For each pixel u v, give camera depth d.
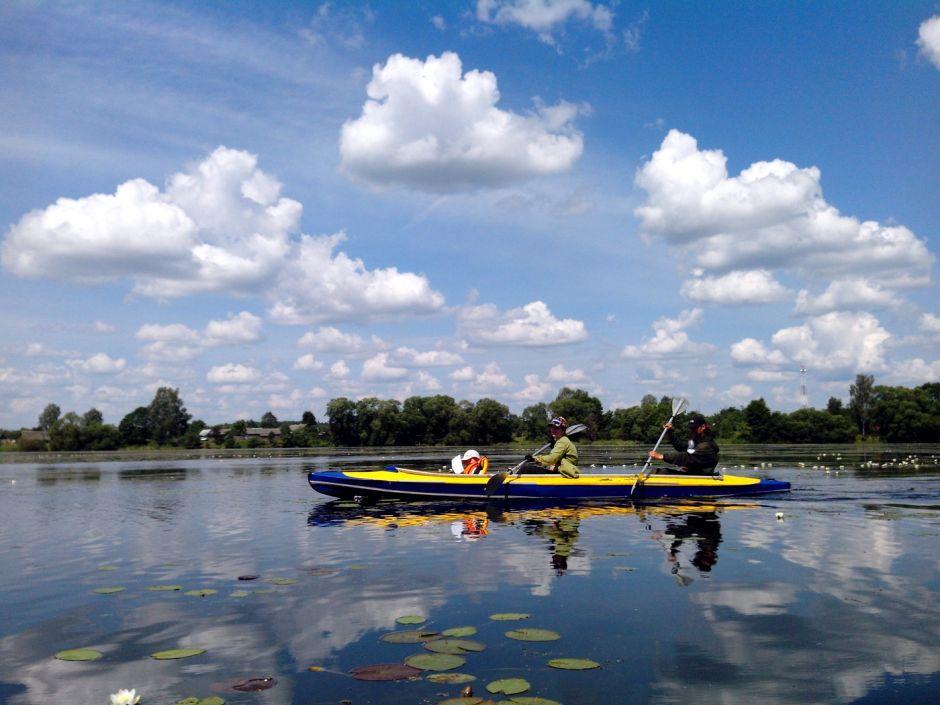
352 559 7.04
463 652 4.11
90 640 4.49
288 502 12.88
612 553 7.18
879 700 3.39
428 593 5.54
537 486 12.40
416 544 7.89
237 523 9.96
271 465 28.53
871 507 10.97
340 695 3.50
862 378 90.81
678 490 12.62
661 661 3.94
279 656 4.10
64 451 79.94
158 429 90.94
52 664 4.05
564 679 3.67
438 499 12.51
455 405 87.75
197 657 4.11
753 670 3.79
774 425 81.50
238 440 92.00
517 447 75.75
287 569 6.59
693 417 13.54
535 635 4.41
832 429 80.62
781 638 4.33
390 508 11.59
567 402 88.44
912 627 4.54
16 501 13.74
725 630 4.50
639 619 4.75
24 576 6.48
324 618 4.87
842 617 4.77
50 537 8.91
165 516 10.95
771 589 5.57
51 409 112.62
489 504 11.95
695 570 6.30
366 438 86.31
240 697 3.49
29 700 3.53
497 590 5.61
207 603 5.34
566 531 8.76
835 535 8.22
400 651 4.14
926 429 79.44
